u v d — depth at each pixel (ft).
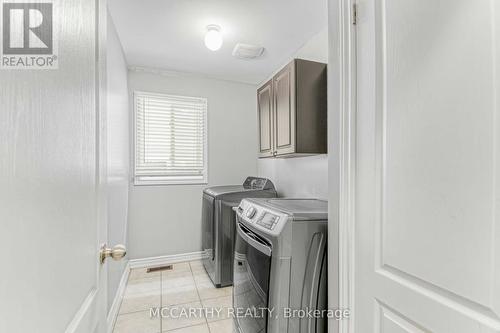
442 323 2.24
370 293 3.06
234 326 5.30
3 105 1.12
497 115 1.89
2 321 1.09
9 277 1.14
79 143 1.97
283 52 8.13
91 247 2.29
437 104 2.30
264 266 4.13
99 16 2.59
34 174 1.35
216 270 7.92
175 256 9.93
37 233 1.37
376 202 3.00
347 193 3.40
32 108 1.34
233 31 6.91
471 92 2.05
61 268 1.65
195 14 6.14
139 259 9.43
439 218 2.28
